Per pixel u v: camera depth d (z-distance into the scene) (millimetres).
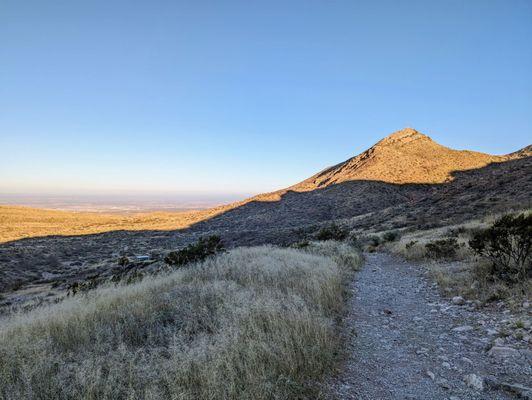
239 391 3420
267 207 101562
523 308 5719
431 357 4633
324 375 4043
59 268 49250
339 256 15508
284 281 8328
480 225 18078
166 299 7023
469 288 7609
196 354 4133
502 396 3504
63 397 3482
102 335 5129
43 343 4617
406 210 46969
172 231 94812
